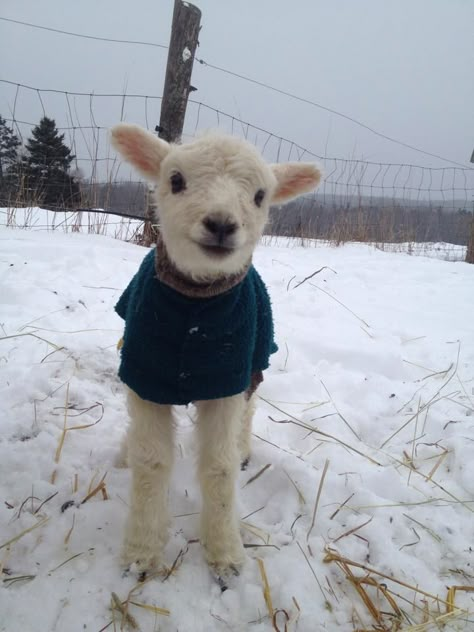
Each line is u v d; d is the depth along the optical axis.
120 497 0.56
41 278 1.13
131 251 1.44
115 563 0.47
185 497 0.58
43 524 0.51
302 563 0.49
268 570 0.48
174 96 1.56
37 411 0.69
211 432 0.51
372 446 0.70
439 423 0.72
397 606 0.45
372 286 1.42
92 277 1.19
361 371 0.90
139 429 0.49
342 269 1.61
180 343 0.46
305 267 1.59
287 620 0.43
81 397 0.74
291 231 2.41
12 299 1.01
